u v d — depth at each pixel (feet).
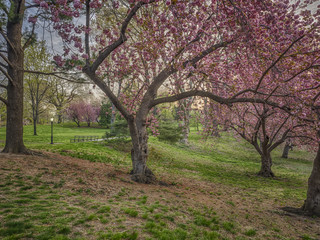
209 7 23.56
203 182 44.91
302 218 27.43
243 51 28.73
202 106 46.21
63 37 20.18
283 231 22.21
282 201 35.94
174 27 20.74
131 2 20.45
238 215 25.18
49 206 18.34
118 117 104.22
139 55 32.32
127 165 52.90
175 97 34.83
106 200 22.67
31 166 31.24
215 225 20.52
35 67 105.40
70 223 15.75
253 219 24.67
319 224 25.67
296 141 69.87
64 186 25.03
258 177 58.85
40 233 13.73
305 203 29.91
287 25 27.07
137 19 24.81
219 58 33.81
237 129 61.46
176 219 20.30
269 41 27.20
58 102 194.39
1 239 12.42
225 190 39.81
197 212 23.50
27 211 16.61
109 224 16.71
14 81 39.19
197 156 87.71
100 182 29.37
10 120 39.22
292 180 58.65
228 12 22.65
